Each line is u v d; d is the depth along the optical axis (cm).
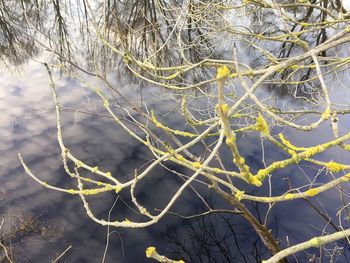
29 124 733
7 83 889
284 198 168
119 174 620
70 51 1017
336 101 720
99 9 1047
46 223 520
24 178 600
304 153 158
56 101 267
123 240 510
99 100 809
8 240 484
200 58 743
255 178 139
